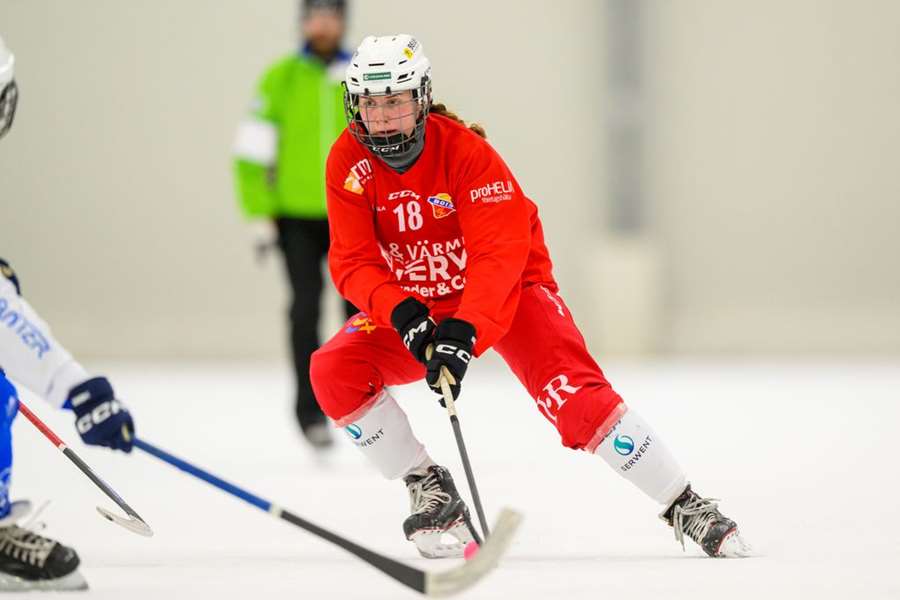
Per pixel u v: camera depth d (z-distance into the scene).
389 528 14.56
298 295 21.27
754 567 11.27
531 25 46.25
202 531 14.32
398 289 11.89
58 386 9.67
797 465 19.91
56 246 45.81
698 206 46.12
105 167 45.88
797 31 45.66
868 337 45.75
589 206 46.28
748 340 46.09
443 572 9.38
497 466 20.66
